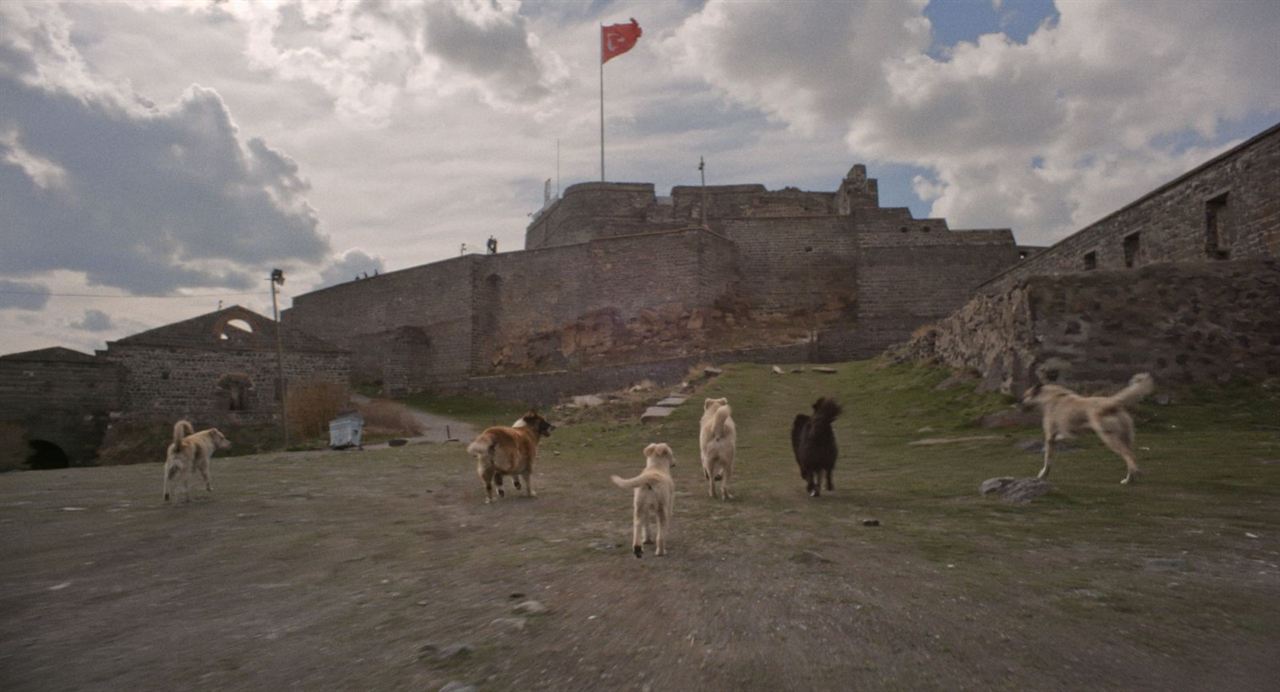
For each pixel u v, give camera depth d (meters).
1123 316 15.09
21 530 7.76
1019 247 45.19
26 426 36.81
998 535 6.16
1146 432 12.45
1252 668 3.18
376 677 3.36
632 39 60.34
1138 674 3.14
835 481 10.20
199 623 4.35
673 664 3.38
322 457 18.28
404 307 60.31
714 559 5.59
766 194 59.62
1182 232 20.39
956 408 16.78
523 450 9.70
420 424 41.16
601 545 6.28
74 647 3.93
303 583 5.32
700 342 45.19
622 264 49.69
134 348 39.56
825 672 3.22
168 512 9.02
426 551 6.39
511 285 54.88
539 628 3.98
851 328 46.03
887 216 48.75
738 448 15.09
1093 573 4.84
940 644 3.55
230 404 41.28
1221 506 6.89
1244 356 14.34
